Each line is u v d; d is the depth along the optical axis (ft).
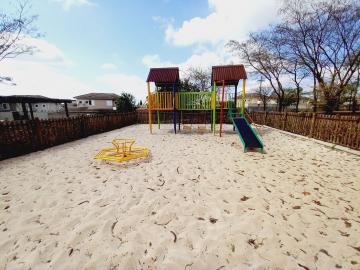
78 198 9.98
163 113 55.62
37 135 21.04
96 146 23.30
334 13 37.65
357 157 17.81
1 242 6.77
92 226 7.60
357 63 36.50
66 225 7.70
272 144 24.09
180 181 12.16
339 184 11.75
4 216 8.40
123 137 30.53
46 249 6.43
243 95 33.06
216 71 33.99
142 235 7.09
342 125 21.74
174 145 23.79
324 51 41.04
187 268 5.67
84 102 122.62
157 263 5.85
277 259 5.96
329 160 16.94
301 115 30.25
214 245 6.56
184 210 8.77
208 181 12.19
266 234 7.10
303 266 5.73
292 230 7.35
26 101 42.75
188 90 77.82
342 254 6.20
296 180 12.39
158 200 9.66
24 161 16.87
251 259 5.98
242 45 53.31
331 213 8.55
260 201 9.61
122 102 68.80
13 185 11.68
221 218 8.14
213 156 18.34
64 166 15.31
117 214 8.46
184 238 6.91
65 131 25.95
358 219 8.11
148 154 19.06
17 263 5.90
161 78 33.94
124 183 11.88
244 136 23.31
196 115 54.29
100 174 13.46
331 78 40.78
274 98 72.79
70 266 5.74
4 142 17.69
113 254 6.16
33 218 8.22
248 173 13.69
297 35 42.32
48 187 11.37
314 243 6.68
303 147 22.25
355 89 38.22
